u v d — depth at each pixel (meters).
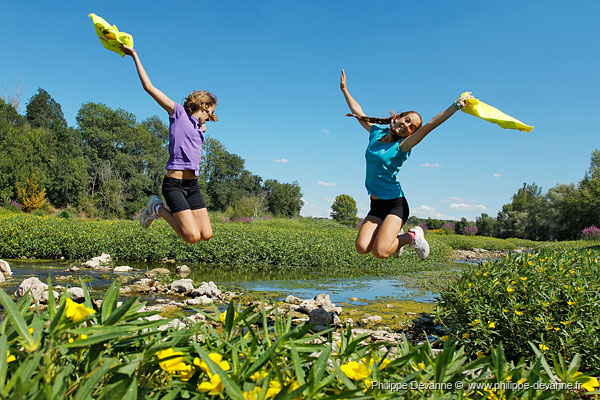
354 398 1.16
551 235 47.03
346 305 7.18
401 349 1.59
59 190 43.53
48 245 11.38
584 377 1.31
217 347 1.44
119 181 49.69
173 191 3.47
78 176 44.09
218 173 70.12
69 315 1.16
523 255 4.77
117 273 9.36
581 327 3.50
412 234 4.15
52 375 1.12
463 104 3.07
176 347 1.38
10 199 34.84
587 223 41.78
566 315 3.67
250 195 70.56
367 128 4.26
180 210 3.45
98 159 53.72
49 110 59.41
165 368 1.29
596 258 5.04
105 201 46.47
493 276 4.32
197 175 3.62
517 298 4.03
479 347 3.98
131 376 1.15
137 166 57.25
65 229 12.57
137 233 12.52
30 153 42.16
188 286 7.32
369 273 12.47
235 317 1.61
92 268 9.88
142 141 58.09
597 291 3.79
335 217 61.38
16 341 1.25
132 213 48.25
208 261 12.43
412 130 3.79
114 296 1.40
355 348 1.53
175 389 1.19
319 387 1.14
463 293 4.22
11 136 41.78
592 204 39.94
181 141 3.47
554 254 4.94
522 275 4.16
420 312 6.64
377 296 8.23
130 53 3.21
